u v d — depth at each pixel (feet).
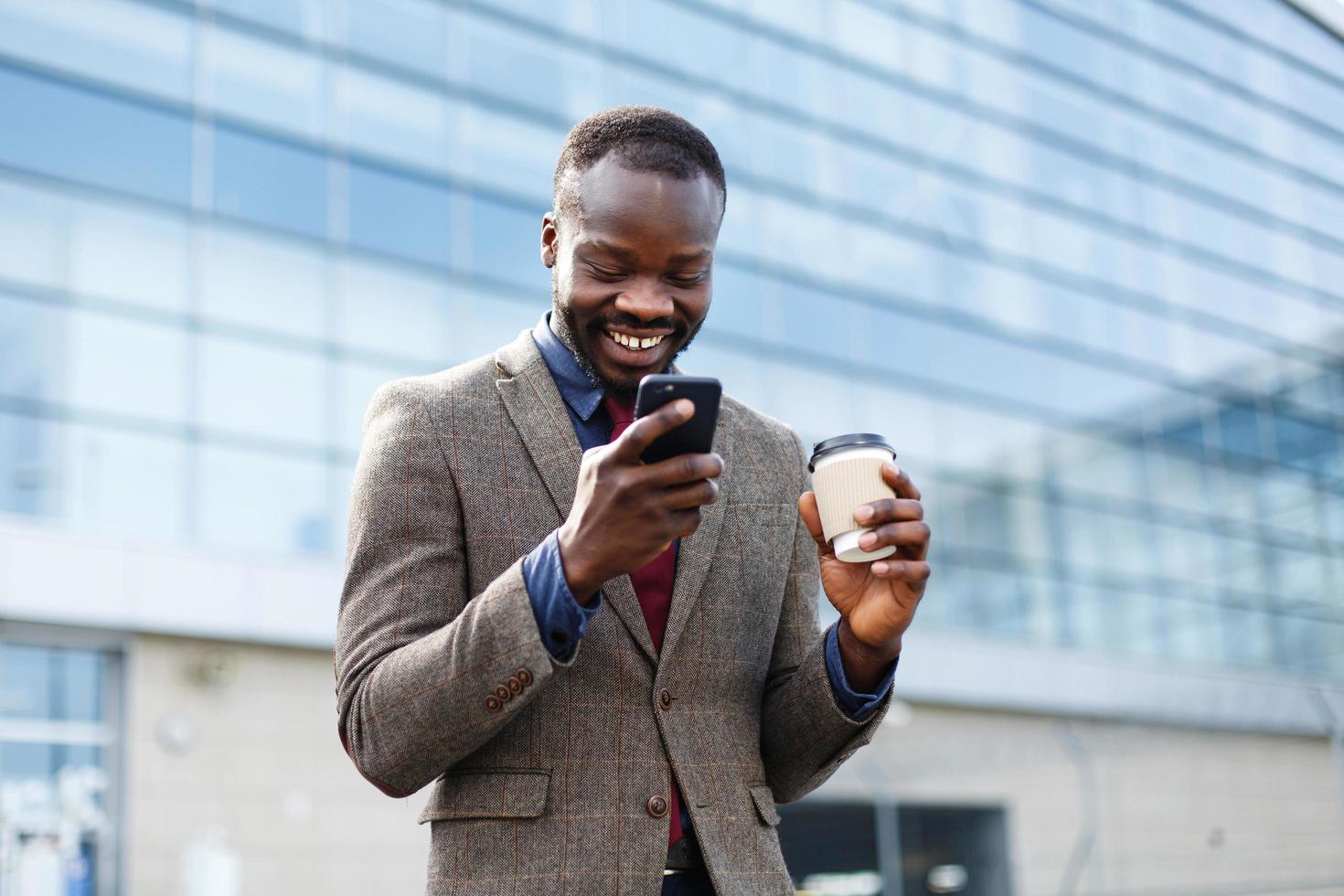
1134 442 54.29
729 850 4.28
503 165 40.47
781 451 5.11
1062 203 56.03
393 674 4.04
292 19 37.40
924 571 4.26
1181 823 35.55
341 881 31.09
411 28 39.81
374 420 4.66
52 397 30.83
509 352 4.84
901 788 39.37
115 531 30.76
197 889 29.09
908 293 50.31
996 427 50.78
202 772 30.12
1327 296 62.75
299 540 33.17
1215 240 60.13
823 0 51.83
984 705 43.52
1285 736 31.09
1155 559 52.80
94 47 33.73
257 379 33.88
